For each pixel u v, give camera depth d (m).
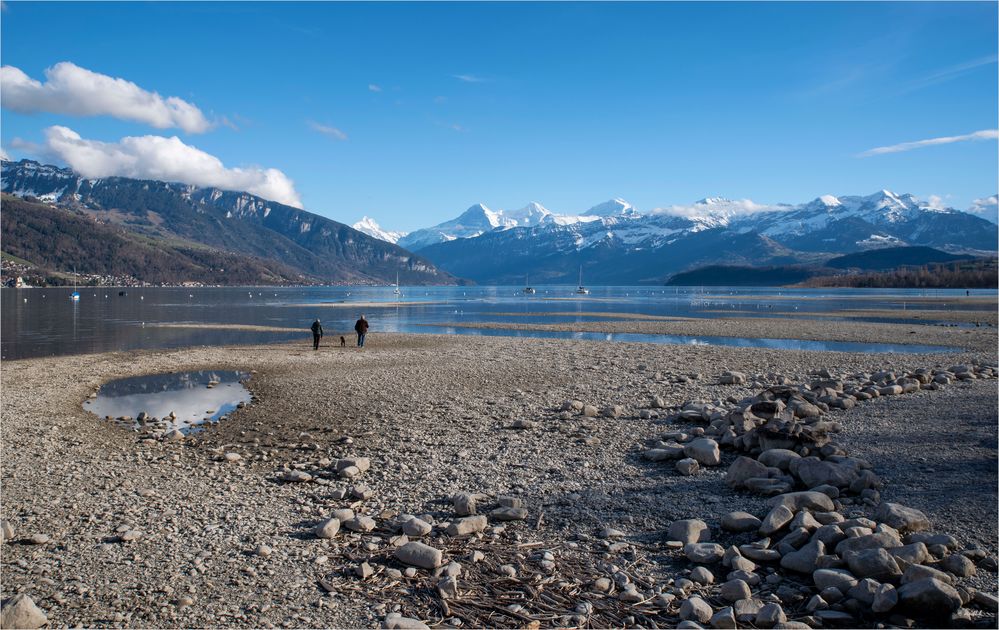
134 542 8.91
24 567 8.10
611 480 11.82
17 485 11.61
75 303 115.56
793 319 69.50
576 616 6.93
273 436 16.19
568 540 9.04
